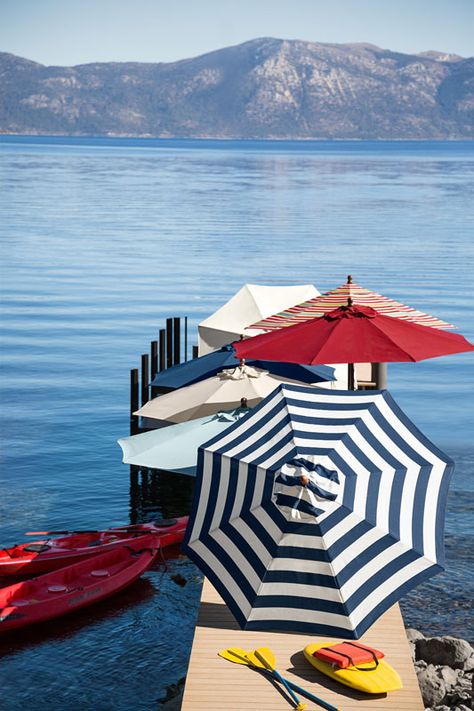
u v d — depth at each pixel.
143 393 23.62
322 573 8.96
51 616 13.46
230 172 143.88
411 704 9.20
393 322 15.64
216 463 9.99
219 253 54.19
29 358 29.88
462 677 10.97
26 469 20.00
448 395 26.12
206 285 43.62
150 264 50.06
